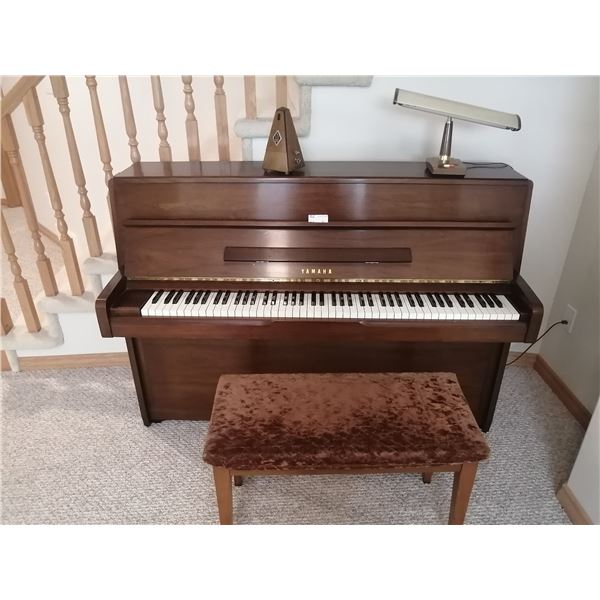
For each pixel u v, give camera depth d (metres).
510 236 1.66
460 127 1.98
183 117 2.48
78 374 2.35
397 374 1.51
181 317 1.59
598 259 1.98
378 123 1.98
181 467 1.83
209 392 1.94
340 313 1.57
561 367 2.22
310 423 1.33
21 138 3.47
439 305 1.60
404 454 1.27
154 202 1.65
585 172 2.03
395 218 1.65
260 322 1.58
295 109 2.11
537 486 1.75
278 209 1.65
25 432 1.99
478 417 1.98
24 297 2.26
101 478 1.78
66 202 3.10
